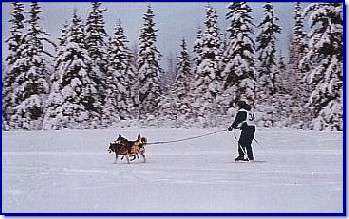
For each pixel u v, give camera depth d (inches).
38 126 1608.0
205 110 1573.6
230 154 740.0
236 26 1551.4
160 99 1932.8
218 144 893.2
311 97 1223.5
